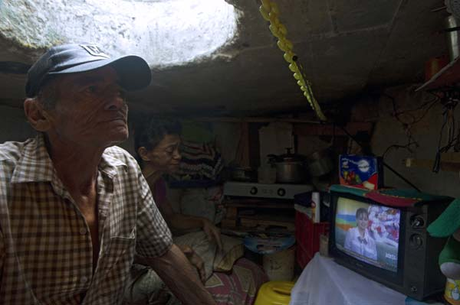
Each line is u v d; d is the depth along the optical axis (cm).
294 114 234
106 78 62
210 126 239
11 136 177
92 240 74
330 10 75
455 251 78
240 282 171
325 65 121
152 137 158
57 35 101
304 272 139
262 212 231
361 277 110
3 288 61
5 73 113
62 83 59
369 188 120
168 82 141
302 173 211
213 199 229
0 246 58
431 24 83
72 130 61
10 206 61
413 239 90
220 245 185
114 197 79
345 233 119
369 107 192
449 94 95
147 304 153
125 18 119
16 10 88
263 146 237
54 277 67
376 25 84
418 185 147
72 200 66
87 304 74
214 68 119
